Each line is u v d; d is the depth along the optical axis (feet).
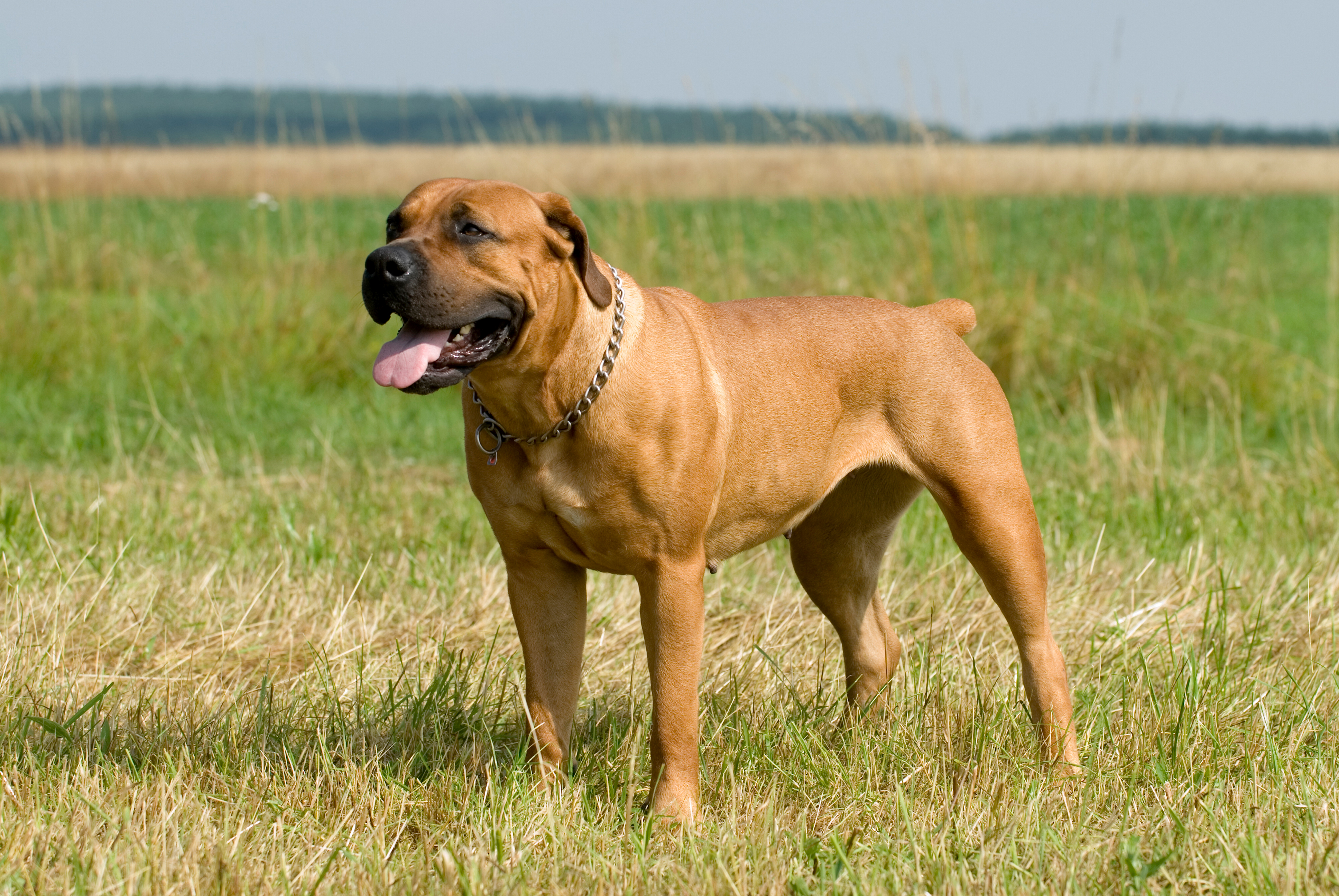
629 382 13.66
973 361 16.53
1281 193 117.91
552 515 14.12
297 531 23.82
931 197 49.55
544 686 14.93
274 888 11.91
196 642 19.33
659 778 14.21
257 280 44.11
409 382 12.79
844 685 17.81
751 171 73.31
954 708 16.24
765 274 42.73
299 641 19.45
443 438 33.06
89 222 48.14
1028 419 34.42
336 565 22.08
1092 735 15.83
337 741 15.67
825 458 15.83
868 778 14.30
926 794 14.38
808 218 65.41
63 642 17.65
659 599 14.19
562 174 54.29
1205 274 46.57
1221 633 18.74
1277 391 36.65
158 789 13.44
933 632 19.77
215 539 23.52
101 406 34.86
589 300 13.64
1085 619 19.89
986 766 14.62
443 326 12.85
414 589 21.45
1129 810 13.71
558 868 12.40
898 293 37.68
